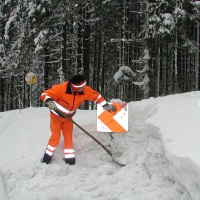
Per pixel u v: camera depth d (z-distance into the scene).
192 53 14.91
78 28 16.12
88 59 15.74
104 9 15.77
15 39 17.92
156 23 12.78
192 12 13.33
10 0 16.88
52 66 17.50
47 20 13.96
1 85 22.95
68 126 4.77
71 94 4.54
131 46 17.39
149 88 14.30
